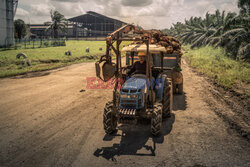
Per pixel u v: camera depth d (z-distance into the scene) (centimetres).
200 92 898
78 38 9006
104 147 452
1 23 4100
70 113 667
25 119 618
